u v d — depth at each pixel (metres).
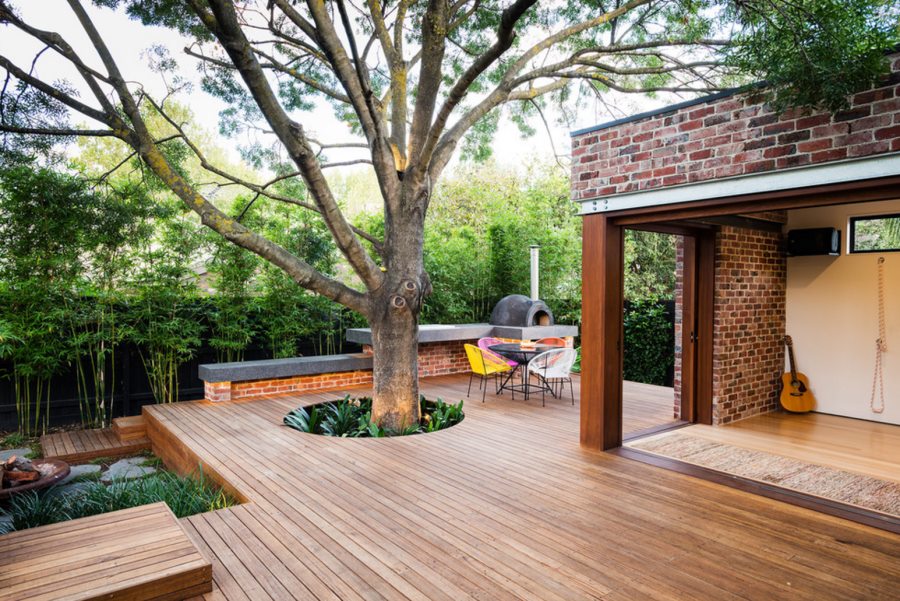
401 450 4.88
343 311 8.83
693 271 5.96
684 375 6.08
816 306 6.62
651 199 4.51
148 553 2.67
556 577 2.65
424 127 5.53
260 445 5.02
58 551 2.70
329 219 5.07
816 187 3.55
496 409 6.66
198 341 7.28
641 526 3.26
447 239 10.29
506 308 9.34
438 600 2.45
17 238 5.95
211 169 6.23
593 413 4.95
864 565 2.79
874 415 6.16
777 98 3.49
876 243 6.16
